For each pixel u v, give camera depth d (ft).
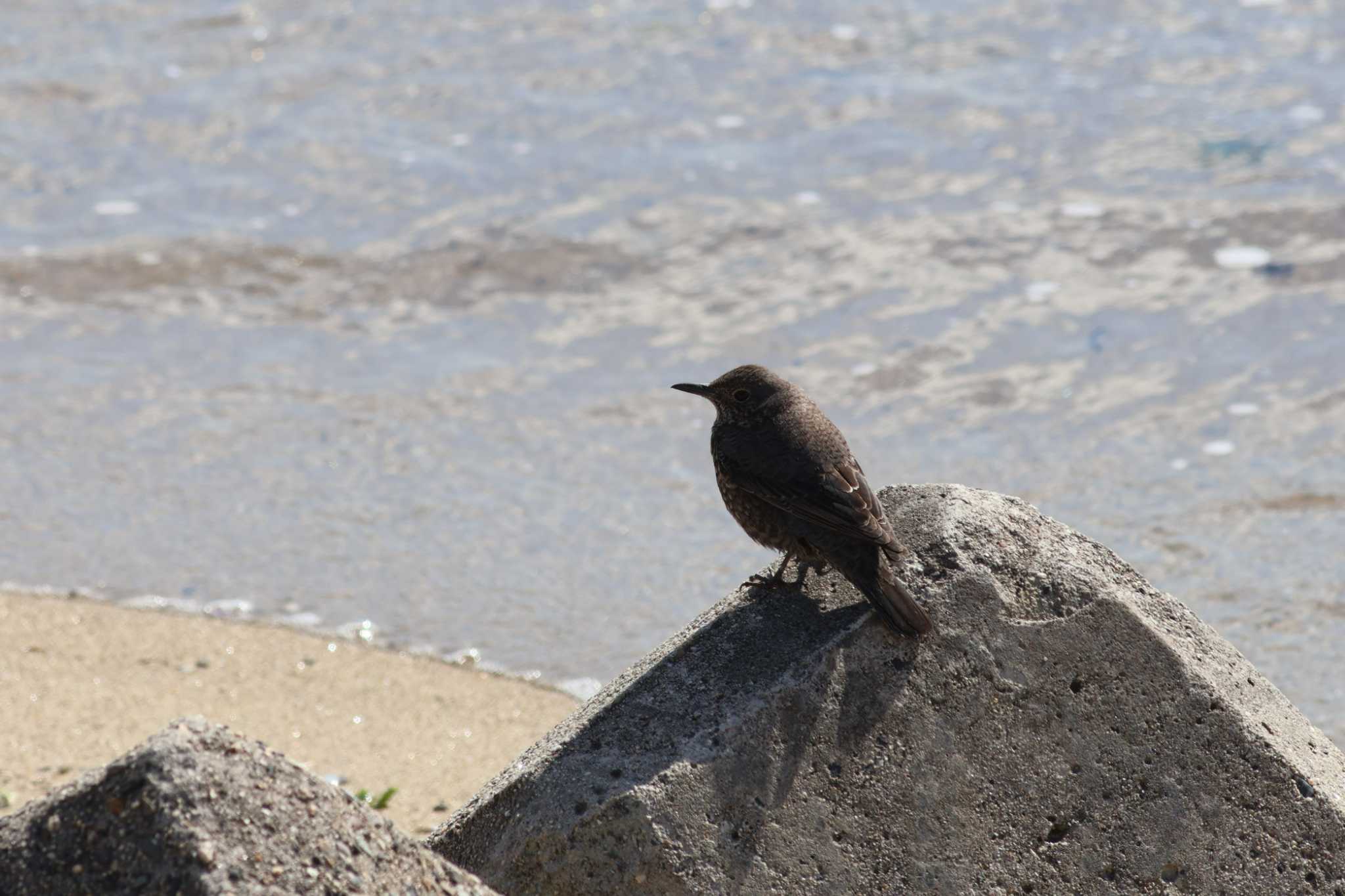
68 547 43.60
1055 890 20.62
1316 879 21.21
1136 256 60.54
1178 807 21.20
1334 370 51.96
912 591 21.67
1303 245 60.39
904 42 82.17
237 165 70.03
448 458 48.73
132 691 36.70
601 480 47.55
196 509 45.70
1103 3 86.79
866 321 57.06
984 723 21.02
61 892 15.38
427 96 76.38
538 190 67.41
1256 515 44.16
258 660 38.52
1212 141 69.87
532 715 36.47
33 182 68.28
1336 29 82.48
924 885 20.17
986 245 61.82
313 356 55.47
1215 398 50.98
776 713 20.34
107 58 81.10
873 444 49.42
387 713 36.45
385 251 62.75
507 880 19.72
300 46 82.69
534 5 87.25
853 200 66.03
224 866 15.34
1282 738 22.00
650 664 21.71
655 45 81.87
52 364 54.49
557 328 57.57
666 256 62.28
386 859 16.35
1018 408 51.13
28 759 33.40
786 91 76.43
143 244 63.10
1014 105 74.38
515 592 41.75
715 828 19.56
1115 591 22.16
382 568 42.86
